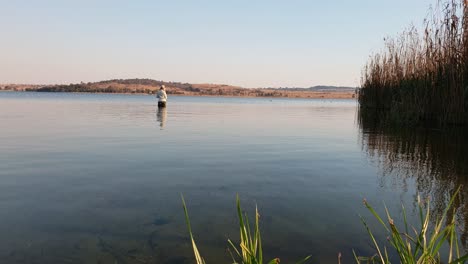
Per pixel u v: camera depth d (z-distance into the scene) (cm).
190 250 330
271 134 1236
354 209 438
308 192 511
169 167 673
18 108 2783
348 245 340
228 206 448
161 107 2941
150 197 482
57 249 330
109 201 464
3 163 699
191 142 1008
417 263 236
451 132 1156
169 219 404
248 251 218
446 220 395
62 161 723
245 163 719
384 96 2047
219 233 367
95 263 305
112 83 15175
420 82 1369
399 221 397
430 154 800
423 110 1363
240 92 15350
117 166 679
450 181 559
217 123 1678
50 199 470
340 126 1551
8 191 505
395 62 1812
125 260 311
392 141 1018
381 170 649
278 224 389
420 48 1408
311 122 1802
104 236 359
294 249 331
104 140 1031
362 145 962
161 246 338
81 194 494
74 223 391
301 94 16088
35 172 623
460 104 1149
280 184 554
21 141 998
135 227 380
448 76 1180
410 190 515
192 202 462
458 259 212
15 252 324
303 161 742
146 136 1132
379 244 343
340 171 646
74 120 1741
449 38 1149
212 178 589
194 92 14662
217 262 309
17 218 403
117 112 2430
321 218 407
